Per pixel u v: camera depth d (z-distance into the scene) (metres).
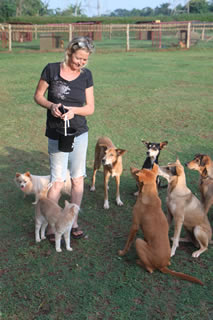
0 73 16.97
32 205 5.12
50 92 3.83
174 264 3.81
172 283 3.48
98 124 9.28
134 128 8.97
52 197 4.20
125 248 3.90
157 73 17.42
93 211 5.03
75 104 3.87
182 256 3.97
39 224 4.08
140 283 3.47
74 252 3.98
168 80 15.62
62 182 4.19
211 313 3.09
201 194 4.80
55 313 3.07
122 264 3.77
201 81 15.35
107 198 5.22
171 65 20.16
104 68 18.92
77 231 4.27
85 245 4.12
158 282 3.49
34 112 10.48
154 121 9.62
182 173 4.05
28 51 27.09
